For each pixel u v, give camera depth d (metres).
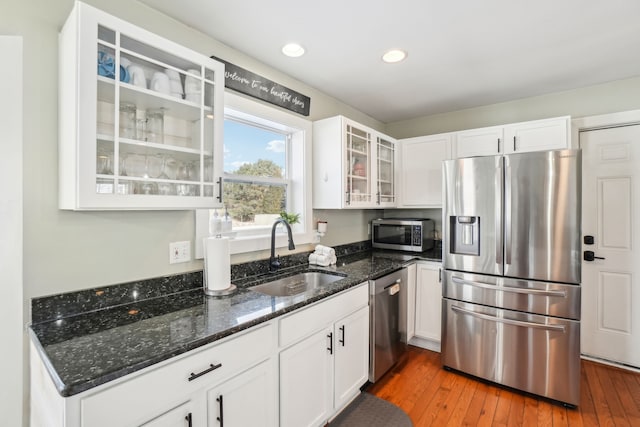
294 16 1.61
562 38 1.83
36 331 1.12
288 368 1.42
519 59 2.09
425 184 3.08
